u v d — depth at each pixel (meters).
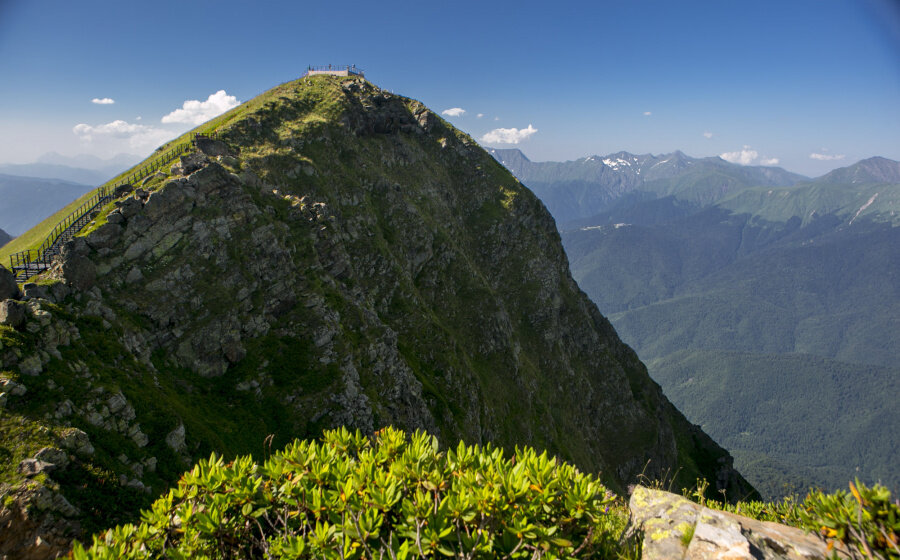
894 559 4.29
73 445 16.83
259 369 30.44
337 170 60.72
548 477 5.70
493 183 91.00
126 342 24.73
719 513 5.42
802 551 4.76
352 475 6.04
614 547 5.60
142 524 6.29
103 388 20.25
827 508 4.96
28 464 15.05
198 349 28.55
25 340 19.41
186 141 53.69
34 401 17.84
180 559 5.68
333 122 67.06
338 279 43.81
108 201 34.03
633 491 6.48
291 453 6.66
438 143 90.69
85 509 15.32
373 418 32.59
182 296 29.39
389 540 5.20
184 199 32.16
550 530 5.00
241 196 36.19
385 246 58.41
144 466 19.50
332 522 5.82
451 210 83.06
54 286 23.23
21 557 13.24
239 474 6.45
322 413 29.77
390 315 53.38
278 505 6.27
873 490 4.55
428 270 66.44
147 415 21.34
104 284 26.83
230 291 31.77
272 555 5.66
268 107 62.69
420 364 50.72
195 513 6.11
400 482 5.91
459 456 6.44
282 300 34.75
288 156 54.91
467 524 5.41
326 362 32.50
